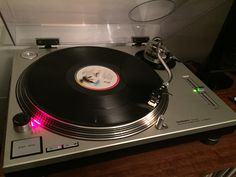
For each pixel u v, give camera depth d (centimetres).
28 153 48
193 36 113
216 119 66
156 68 82
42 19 82
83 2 79
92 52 81
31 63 74
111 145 53
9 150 48
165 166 64
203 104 70
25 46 87
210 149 72
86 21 88
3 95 97
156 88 68
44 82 63
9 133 51
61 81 65
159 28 101
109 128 54
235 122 68
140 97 64
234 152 72
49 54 75
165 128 60
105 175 60
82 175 59
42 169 49
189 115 65
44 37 86
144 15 91
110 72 72
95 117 55
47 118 53
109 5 82
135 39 96
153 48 83
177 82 78
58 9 79
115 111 58
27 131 51
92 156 53
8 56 88
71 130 52
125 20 92
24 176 48
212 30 112
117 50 86
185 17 99
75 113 55
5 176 47
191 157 68
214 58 91
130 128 56
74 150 50
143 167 63
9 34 81
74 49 80
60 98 59
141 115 58
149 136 57
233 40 85
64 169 52
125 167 62
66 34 89
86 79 68
